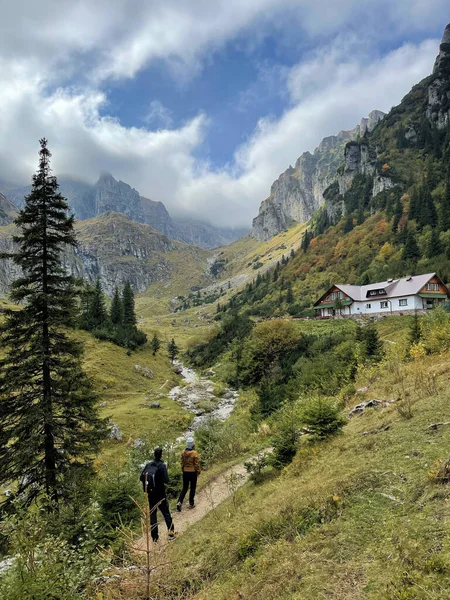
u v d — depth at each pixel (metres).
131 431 36.94
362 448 9.53
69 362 16.42
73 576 5.60
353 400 18.83
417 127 181.12
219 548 7.27
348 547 5.23
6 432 14.71
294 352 50.44
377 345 30.23
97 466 25.36
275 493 9.33
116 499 12.94
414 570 4.11
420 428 9.23
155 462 8.88
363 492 6.75
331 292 77.12
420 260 89.38
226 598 5.37
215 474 15.30
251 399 43.53
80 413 16.55
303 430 13.39
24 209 16.05
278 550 5.98
